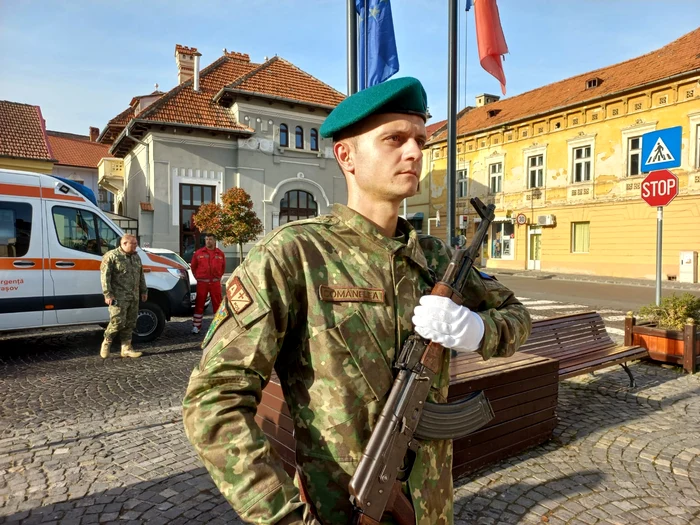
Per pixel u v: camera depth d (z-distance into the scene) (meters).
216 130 19.39
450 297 1.29
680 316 6.02
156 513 2.90
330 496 1.11
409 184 1.25
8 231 6.62
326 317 1.12
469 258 1.46
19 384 5.57
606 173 20.73
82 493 3.12
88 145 38.09
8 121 20.23
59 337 8.32
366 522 1.05
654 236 19.12
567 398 4.89
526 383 3.64
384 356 1.16
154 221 18.95
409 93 1.23
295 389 1.16
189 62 24.05
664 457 3.59
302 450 1.15
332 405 1.10
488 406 1.42
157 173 18.98
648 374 5.69
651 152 6.59
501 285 1.74
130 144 21.70
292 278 1.12
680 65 18.44
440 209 28.39
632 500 3.01
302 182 21.59
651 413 4.47
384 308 1.19
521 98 26.88
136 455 3.68
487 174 26.16
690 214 18.06
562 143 22.42
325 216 1.30
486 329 1.35
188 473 3.39
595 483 3.21
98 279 7.23
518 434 3.62
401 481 1.18
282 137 21.33
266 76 21.34
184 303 8.10
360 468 1.07
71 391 5.30
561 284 17.73
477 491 3.11
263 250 1.14
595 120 21.08
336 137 1.34
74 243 7.13
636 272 19.77
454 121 5.46
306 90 21.80
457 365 3.61
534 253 24.09
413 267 1.32
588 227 21.73
